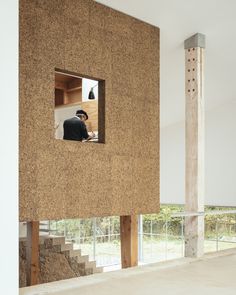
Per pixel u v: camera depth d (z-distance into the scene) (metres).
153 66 5.81
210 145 9.96
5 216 3.16
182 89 7.77
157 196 5.84
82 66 4.86
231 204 9.58
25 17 4.27
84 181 4.86
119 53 5.31
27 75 4.29
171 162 10.32
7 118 3.21
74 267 7.36
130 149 5.45
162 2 5.24
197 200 5.88
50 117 4.50
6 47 3.22
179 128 10.18
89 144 4.93
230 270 4.85
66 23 4.68
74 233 9.47
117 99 5.28
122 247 6.19
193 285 4.04
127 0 5.11
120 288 3.88
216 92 8.77
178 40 6.20
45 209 4.43
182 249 10.07
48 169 4.47
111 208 5.19
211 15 5.72
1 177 3.15
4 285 3.13
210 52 6.75
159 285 4.03
